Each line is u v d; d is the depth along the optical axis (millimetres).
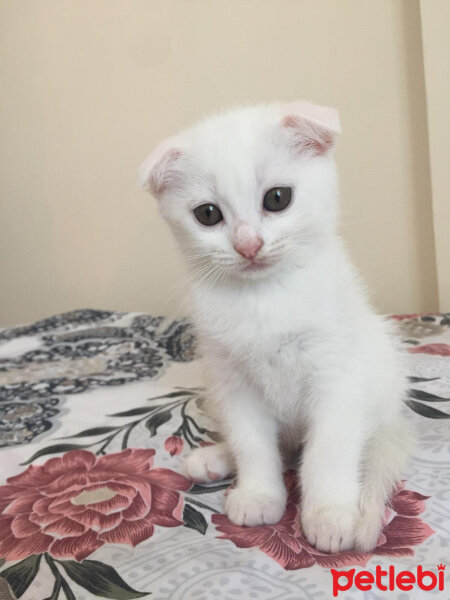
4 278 551
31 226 532
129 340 397
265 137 188
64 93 498
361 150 438
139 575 149
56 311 545
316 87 440
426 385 258
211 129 201
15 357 383
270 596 138
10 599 145
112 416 265
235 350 199
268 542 165
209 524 177
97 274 526
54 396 301
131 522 177
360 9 421
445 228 404
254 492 187
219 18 452
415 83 417
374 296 451
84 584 147
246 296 195
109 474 210
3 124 517
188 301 215
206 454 210
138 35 471
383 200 440
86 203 513
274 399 205
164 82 474
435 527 162
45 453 231
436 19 378
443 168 397
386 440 198
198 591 141
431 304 445
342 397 188
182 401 273
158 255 505
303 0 431
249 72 455
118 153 497
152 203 495
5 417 276
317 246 197
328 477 180
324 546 158
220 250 191
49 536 171
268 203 188
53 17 486
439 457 196
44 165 516
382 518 165
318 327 188
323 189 195
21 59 500
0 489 206
